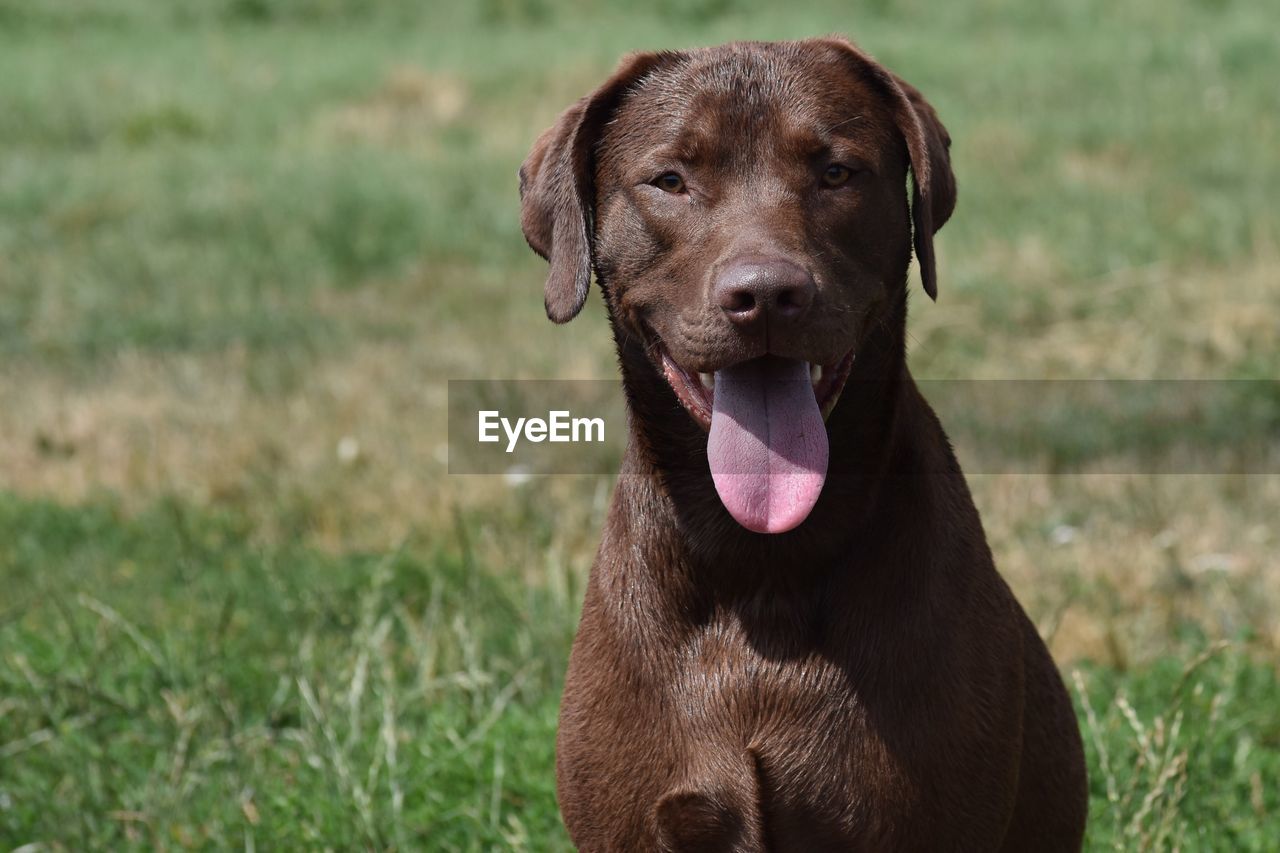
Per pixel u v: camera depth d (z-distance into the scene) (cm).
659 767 338
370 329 1029
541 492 740
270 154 1452
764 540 333
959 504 353
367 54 1847
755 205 331
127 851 457
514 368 927
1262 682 527
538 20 2083
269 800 469
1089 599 608
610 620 347
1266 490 723
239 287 1123
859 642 332
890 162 350
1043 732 372
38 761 497
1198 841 434
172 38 1994
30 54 1880
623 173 351
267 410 871
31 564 665
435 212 1267
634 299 347
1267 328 905
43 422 859
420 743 489
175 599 619
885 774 328
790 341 312
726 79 344
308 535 700
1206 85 1518
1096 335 927
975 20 1923
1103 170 1277
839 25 1917
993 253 1073
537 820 455
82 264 1168
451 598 596
